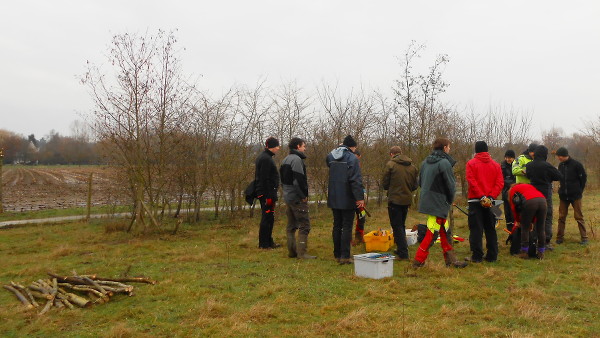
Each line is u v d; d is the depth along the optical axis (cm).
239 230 1105
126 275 659
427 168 671
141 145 1036
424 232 881
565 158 851
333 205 716
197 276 648
